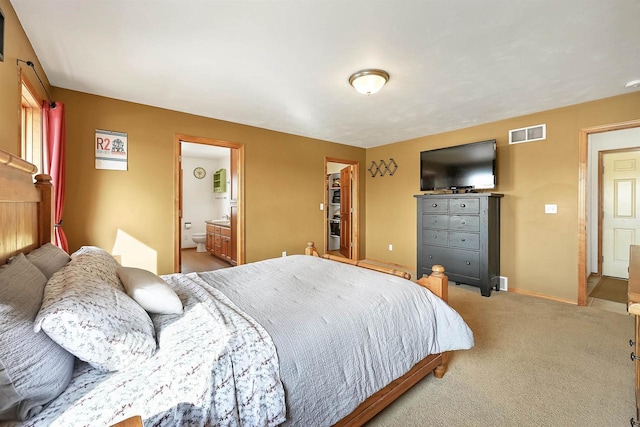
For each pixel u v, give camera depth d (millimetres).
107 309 957
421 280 1987
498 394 1763
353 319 1399
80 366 970
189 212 7234
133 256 3248
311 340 1216
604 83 2717
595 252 4523
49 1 1655
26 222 1520
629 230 4301
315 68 2445
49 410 771
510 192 3781
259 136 4266
